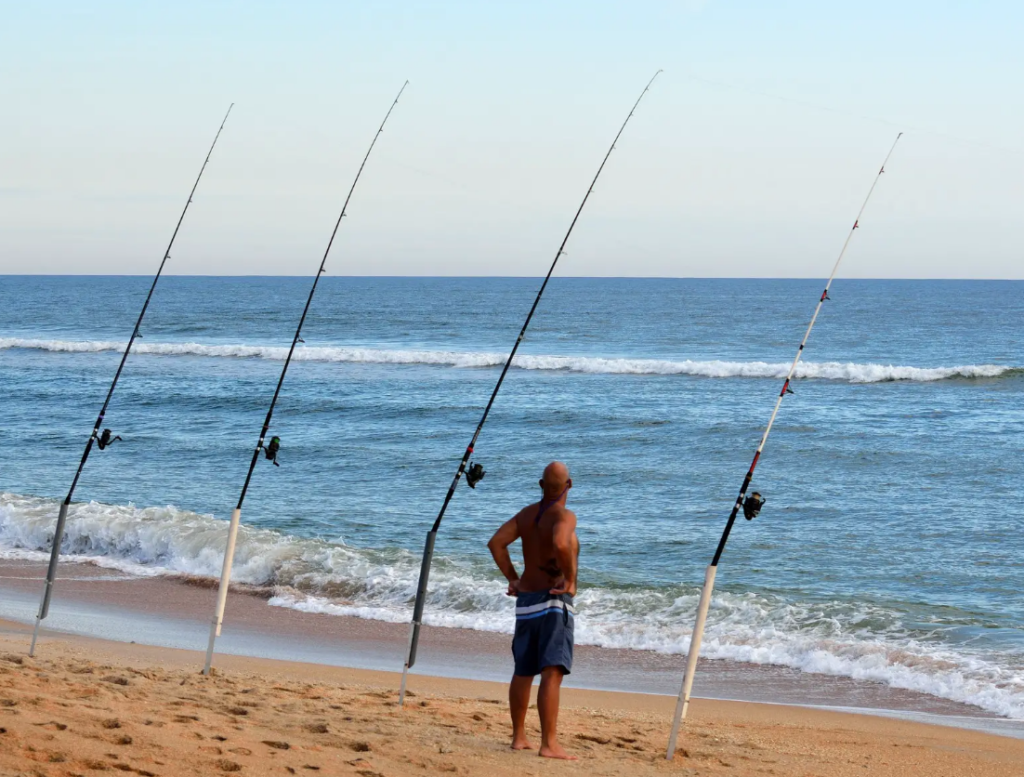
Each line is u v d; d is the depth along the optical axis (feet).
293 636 33.53
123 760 12.91
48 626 32.99
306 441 79.77
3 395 107.55
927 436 79.61
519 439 80.59
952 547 47.21
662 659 32.09
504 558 16.05
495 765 15.17
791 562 44.91
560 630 15.85
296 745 14.98
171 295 440.04
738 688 29.01
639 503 58.03
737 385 114.42
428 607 37.93
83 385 115.14
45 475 65.98
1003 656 31.45
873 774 18.56
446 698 23.00
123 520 47.91
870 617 35.86
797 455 72.18
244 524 51.85
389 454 73.72
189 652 29.09
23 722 13.99
